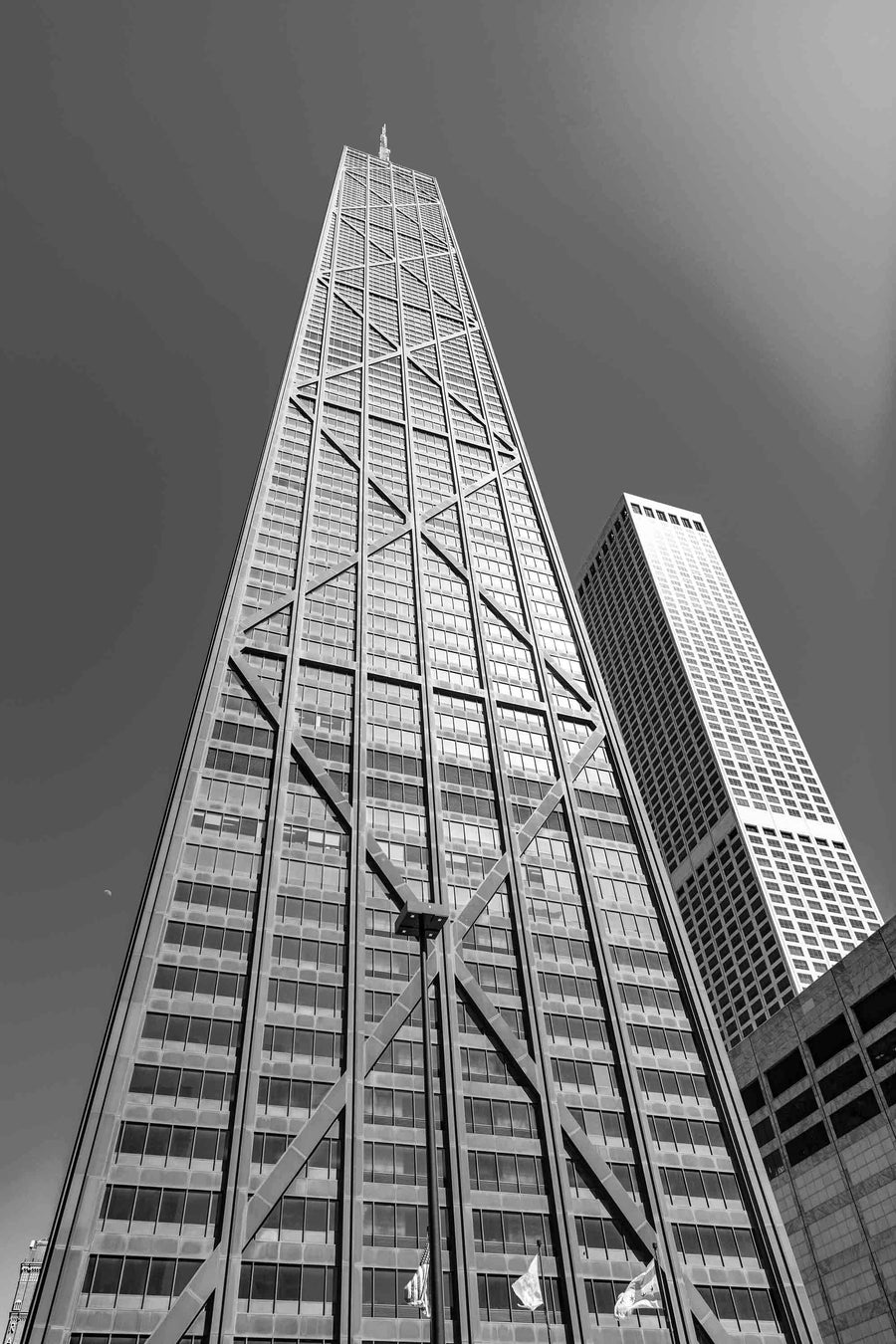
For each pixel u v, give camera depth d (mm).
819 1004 84125
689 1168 59219
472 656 90250
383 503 103375
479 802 76562
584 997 66375
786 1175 83688
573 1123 58250
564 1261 51938
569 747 85688
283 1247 47750
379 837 69688
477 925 67312
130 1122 49750
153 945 57531
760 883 164250
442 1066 58125
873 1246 72688
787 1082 85938
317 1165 51281
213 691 74062
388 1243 49688
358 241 164000
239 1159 49562
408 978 61250
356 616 87125
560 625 99625
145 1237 45969
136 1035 53250
